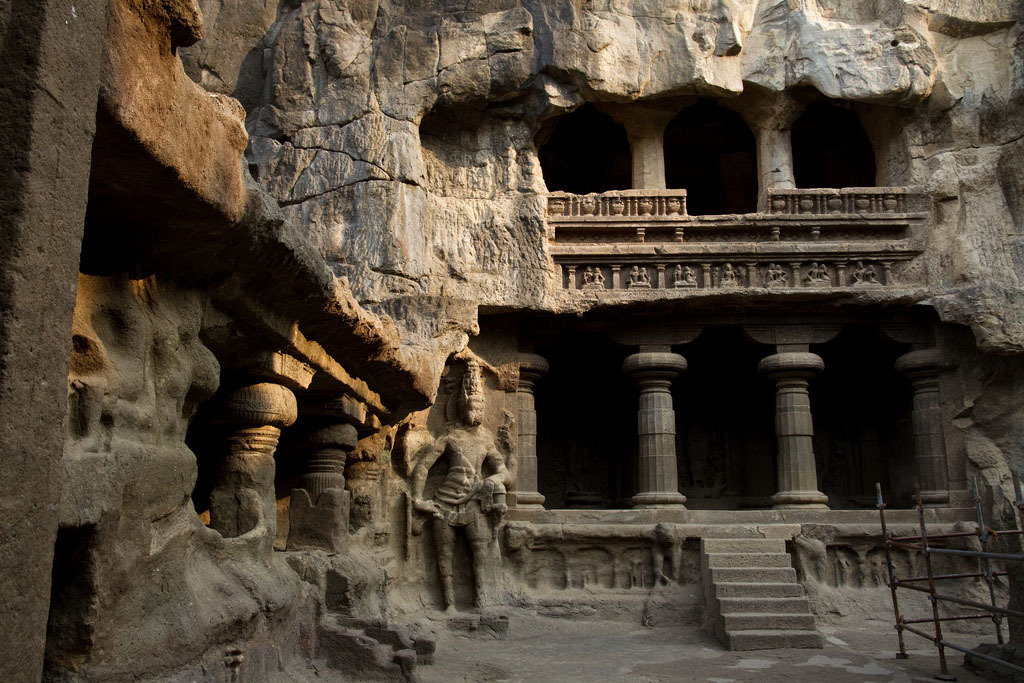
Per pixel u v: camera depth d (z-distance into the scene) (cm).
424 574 1224
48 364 330
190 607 528
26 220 317
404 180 1283
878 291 1324
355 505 1082
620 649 1010
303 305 664
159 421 527
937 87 1363
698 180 1691
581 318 1367
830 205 1368
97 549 436
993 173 1326
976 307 1262
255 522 695
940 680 806
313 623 739
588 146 1662
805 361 1348
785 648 994
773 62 1390
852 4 1447
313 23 1345
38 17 328
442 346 1112
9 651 304
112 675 442
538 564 1271
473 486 1248
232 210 486
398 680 711
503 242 1326
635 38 1367
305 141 1310
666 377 1373
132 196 448
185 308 562
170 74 411
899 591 1224
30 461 318
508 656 952
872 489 1540
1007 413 1307
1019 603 825
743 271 1358
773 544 1189
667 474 1337
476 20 1337
